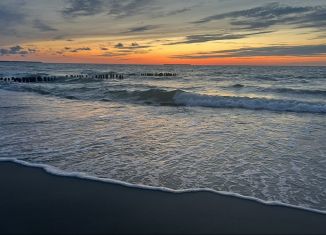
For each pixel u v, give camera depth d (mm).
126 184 6168
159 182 6266
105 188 5988
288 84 34406
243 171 6891
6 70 80000
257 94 24453
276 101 18016
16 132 10523
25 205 5324
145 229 4602
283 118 14211
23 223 4746
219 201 5469
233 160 7664
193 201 5469
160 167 7125
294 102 17812
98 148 8664
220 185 6117
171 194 5742
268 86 31375
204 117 14242
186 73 68125
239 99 18578
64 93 24250
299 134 10703
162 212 5094
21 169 6988
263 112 16109
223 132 10906
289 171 6914
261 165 7309
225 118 13992
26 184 6184
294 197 5625
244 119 13781
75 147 8742
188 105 18688
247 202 5434
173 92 20734
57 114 14531
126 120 13172
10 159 7641
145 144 9148
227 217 4949
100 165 7254
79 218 4891
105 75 53094
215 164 7348
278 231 4590
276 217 4957
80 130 10992
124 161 7551
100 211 5117
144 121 12977
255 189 5941
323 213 5074
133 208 5215
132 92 22016
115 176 6578
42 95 23641
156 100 20188
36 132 10562
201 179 6414
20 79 42719
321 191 5871
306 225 4730
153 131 10969
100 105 18250
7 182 6289
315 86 31359
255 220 4863
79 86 30109
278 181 6332
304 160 7719
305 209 5207
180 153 8242
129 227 4648
